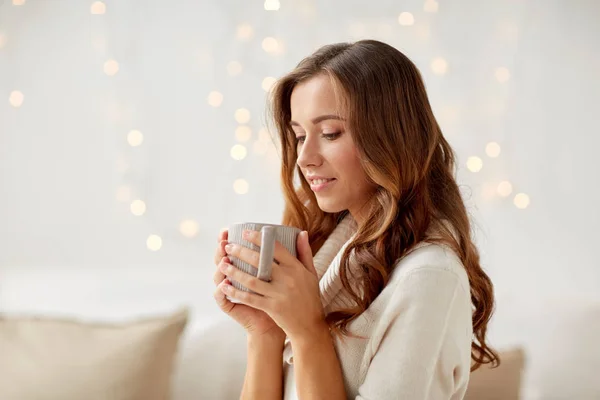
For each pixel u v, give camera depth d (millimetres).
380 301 918
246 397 1072
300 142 1026
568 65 2094
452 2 2139
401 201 967
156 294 2191
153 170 2256
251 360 1076
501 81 2115
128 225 2254
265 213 2203
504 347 1736
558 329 1806
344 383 941
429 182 1021
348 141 945
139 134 2248
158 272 2227
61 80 2301
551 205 2086
